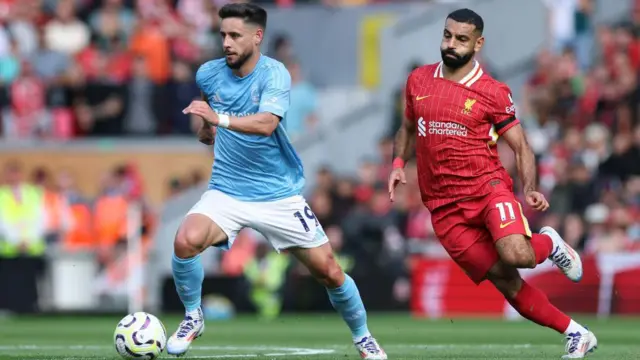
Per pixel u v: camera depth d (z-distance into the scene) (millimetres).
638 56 67688
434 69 29094
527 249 28078
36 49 78625
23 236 63656
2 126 75375
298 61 76750
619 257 54906
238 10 27922
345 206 61750
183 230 28359
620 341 39625
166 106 73812
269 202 28609
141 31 76188
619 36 68438
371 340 29375
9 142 74312
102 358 30641
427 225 59562
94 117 74375
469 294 56719
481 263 29094
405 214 60062
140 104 73875
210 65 29016
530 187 28281
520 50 74500
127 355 27938
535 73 71250
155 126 73875
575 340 29375
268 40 79625
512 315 55969
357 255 58688
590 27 74750
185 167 72875
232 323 52656
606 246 56750
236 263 59875
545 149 64125
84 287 60688
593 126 64500
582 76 67750
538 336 42656
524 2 74375
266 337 42625
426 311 57438
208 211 28625
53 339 41719
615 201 57750
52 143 74000
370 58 78500
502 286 29391
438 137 28719
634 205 58562
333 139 72000
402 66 75125
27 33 78688
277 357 31109
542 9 74250
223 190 28812
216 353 33250
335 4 79875
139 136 73812
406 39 75125
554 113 66500
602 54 69812
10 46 76938
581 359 29406
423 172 29359
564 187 59000
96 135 74500
